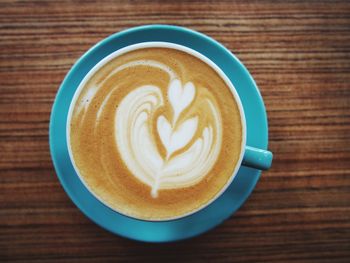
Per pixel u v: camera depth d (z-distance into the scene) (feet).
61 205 0.73
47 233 0.73
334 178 0.75
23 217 0.73
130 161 0.62
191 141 0.63
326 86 0.76
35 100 0.73
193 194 0.62
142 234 0.66
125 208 0.61
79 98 0.63
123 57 0.64
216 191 0.62
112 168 0.62
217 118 0.63
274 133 0.75
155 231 0.67
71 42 0.74
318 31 0.76
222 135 0.63
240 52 0.75
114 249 0.73
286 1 0.76
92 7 0.74
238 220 0.74
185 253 0.74
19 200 0.73
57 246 0.73
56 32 0.74
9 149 0.73
